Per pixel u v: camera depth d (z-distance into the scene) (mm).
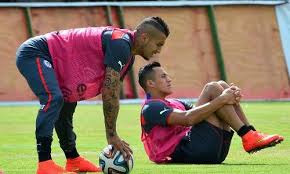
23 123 39656
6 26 58688
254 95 62562
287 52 64500
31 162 22359
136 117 42688
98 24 61031
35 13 59625
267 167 19531
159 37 17688
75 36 17953
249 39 63812
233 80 62500
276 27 64812
